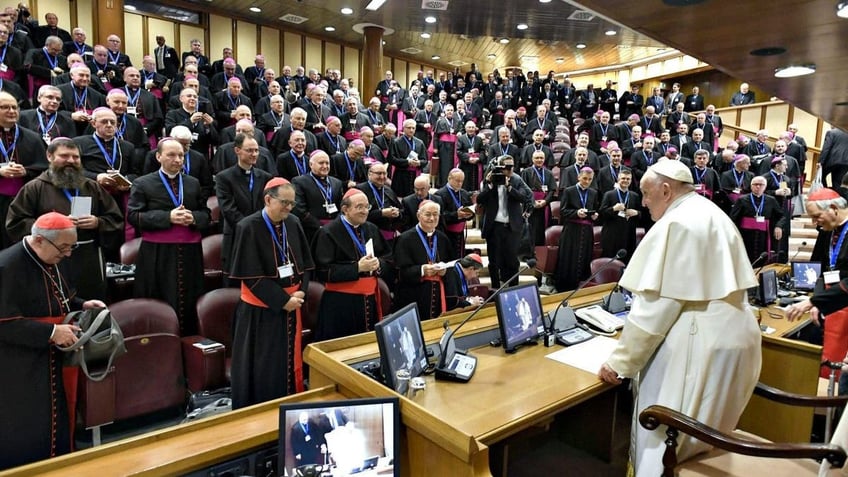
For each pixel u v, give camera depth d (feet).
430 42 46.37
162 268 12.24
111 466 5.09
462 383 7.29
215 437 5.70
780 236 21.91
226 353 11.44
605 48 46.85
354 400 5.73
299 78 31.58
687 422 6.21
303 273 10.74
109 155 14.10
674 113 35.29
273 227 10.19
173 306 12.32
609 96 39.91
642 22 11.04
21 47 20.54
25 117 14.80
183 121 19.39
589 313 10.23
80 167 11.06
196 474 5.37
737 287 6.72
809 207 11.53
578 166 22.75
